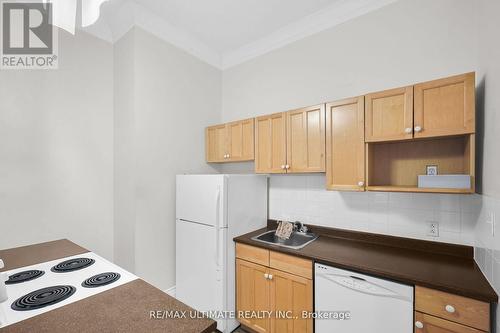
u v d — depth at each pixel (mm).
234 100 3029
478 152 1450
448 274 1324
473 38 1593
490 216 1222
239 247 2086
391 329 1348
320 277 1610
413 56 1817
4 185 1831
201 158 2857
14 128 1880
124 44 2324
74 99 2205
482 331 1115
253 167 2832
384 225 1925
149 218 2303
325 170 1899
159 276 2369
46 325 846
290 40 2508
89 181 2301
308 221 2336
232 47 2932
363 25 2049
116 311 932
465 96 1369
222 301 2010
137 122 2219
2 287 1012
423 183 1497
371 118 1686
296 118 2076
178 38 2572
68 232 2156
